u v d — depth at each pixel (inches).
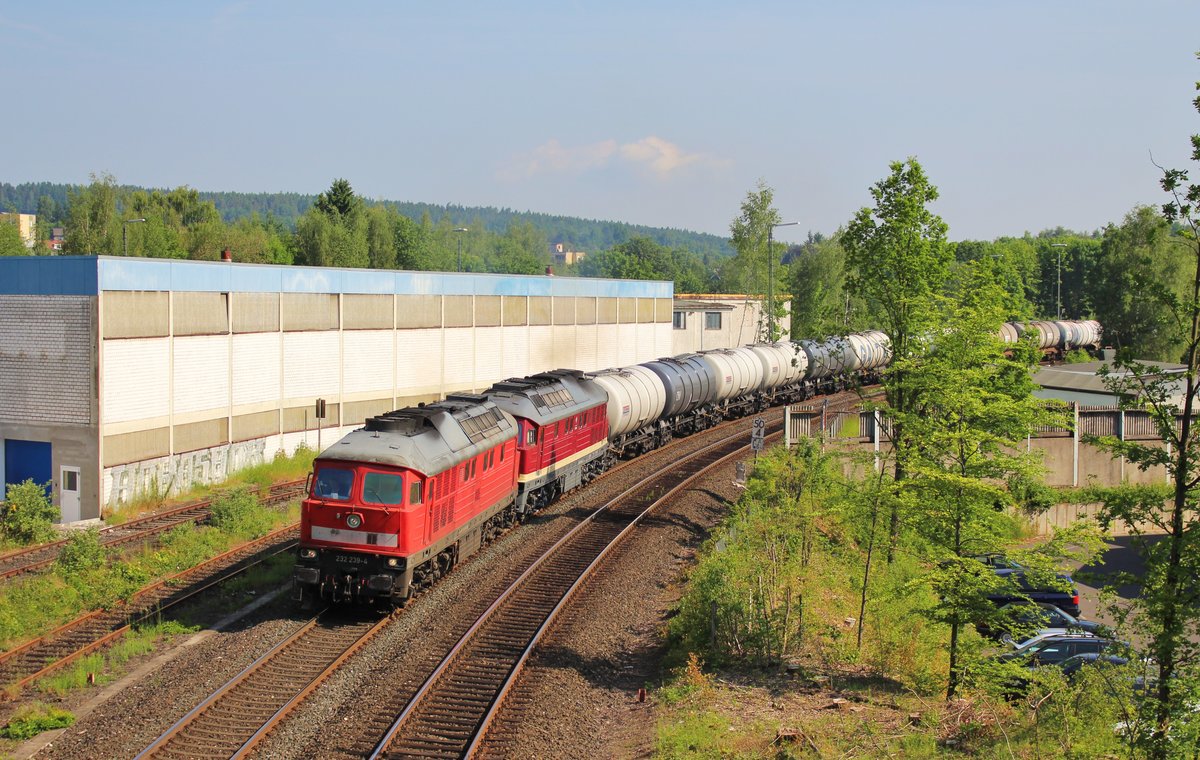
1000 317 754.2
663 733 594.2
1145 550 542.6
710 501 1337.4
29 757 544.7
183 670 673.0
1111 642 622.2
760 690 695.1
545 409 1205.7
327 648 727.1
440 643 744.3
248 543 1017.5
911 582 702.5
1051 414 737.0
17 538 1033.5
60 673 666.8
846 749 580.4
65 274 1213.7
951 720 645.9
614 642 796.0
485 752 567.5
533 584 917.2
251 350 1449.3
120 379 1238.9
